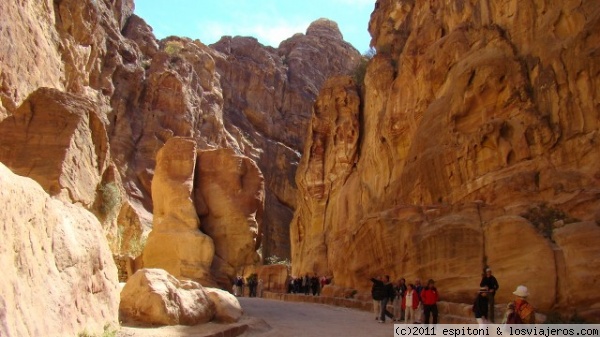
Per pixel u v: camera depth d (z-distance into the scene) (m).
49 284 6.89
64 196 15.41
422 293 13.23
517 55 19.67
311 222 37.47
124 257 30.58
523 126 17.66
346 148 34.81
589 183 15.29
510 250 14.15
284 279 33.09
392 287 15.83
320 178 37.25
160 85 56.72
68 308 7.20
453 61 23.11
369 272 20.05
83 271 8.05
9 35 21.67
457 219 15.94
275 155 72.38
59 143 15.88
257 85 77.81
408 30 33.19
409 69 27.36
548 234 14.11
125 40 56.69
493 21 21.81
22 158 15.45
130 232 39.97
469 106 20.09
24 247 6.38
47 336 6.32
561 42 17.88
